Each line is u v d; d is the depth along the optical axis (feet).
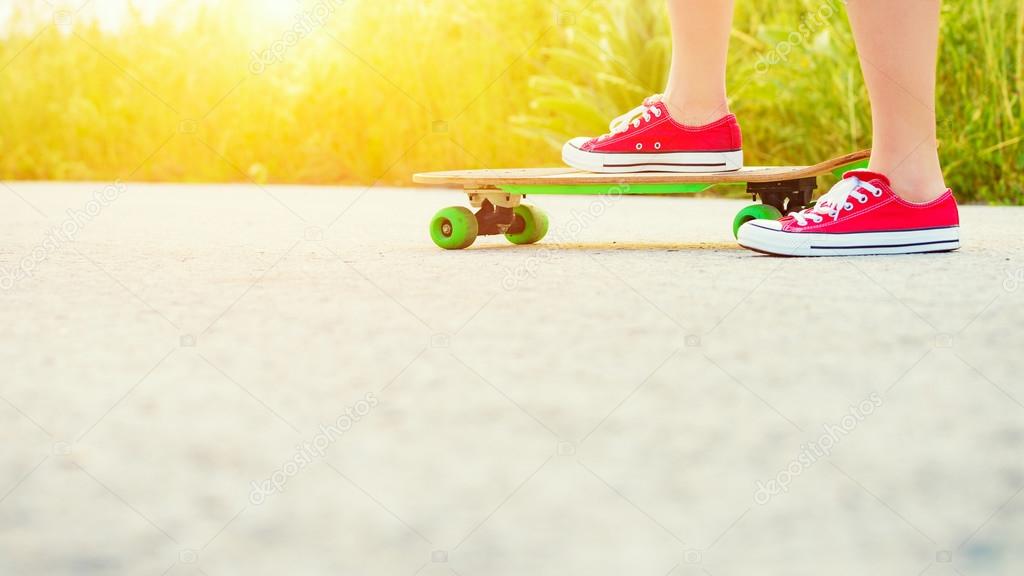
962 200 14.49
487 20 18.94
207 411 5.85
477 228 10.19
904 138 9.55
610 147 10.08
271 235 11.39
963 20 14.47
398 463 4.92
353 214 13.57
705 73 9.98
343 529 4.14
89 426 5.56
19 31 22.06
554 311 7.93
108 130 21.62
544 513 4.27
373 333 7.57
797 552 3.86
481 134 18.78
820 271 8.92
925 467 4.70
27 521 4.23
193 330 7.67
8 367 7.02
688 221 12.62
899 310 7.84
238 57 20.65
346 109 19.76
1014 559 3.78
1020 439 5.08
